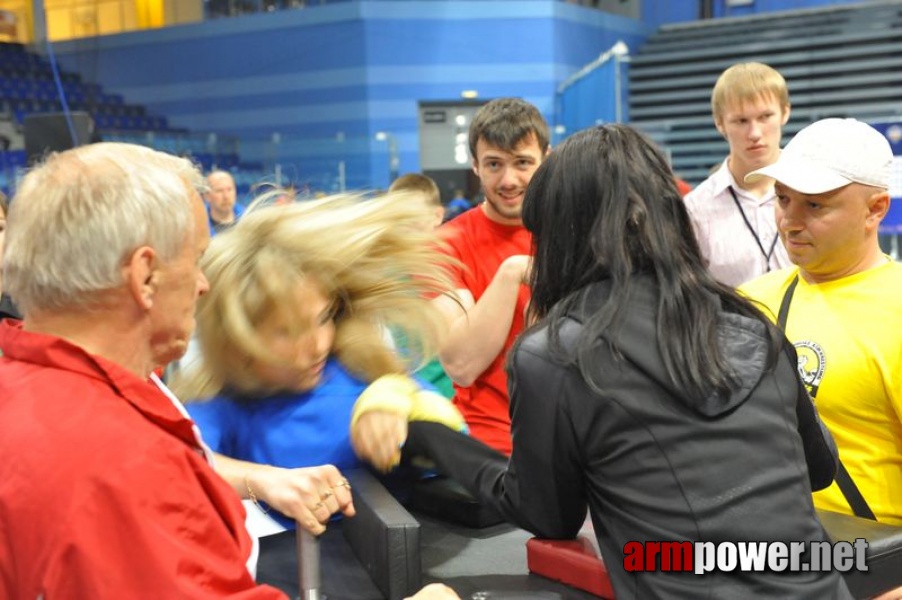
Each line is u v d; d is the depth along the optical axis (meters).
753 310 1.12
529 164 1.96
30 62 12.76
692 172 8.31
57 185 0.87
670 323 1.05
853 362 1.48
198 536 0.83
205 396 1.31
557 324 1.08
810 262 1.53
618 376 1.03
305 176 8.51
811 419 1.16
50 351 0.86
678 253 1.10
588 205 1.11
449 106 11.12
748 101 2.42
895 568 1.20
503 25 11.01
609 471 1.04
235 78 11.84
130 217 0.86
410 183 3.36
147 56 12.38
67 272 0.86
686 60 11.88
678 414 1.02
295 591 1.14
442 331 1.42
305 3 11.41
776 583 1.00
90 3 12.77
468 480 1.21
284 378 1.29
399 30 10.99
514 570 1.20
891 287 1.51
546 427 1.06
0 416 0.84
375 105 11.10
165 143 9.59
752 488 1.02
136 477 0.79
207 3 12.03
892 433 1.49
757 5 12.55
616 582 1.05
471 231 2.05
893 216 4.05
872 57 11.03
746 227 2.53
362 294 1.33
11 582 0.81
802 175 1.47
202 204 0.95
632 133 1.15
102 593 0.77
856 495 1.47
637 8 12.78
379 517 1.10
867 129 1.50
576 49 11.40
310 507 1.09
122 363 0.90
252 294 1.24
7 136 10.69
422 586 1.13
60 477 0.78
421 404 1.34
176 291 0.91
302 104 11.45
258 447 1.32
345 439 1.32
